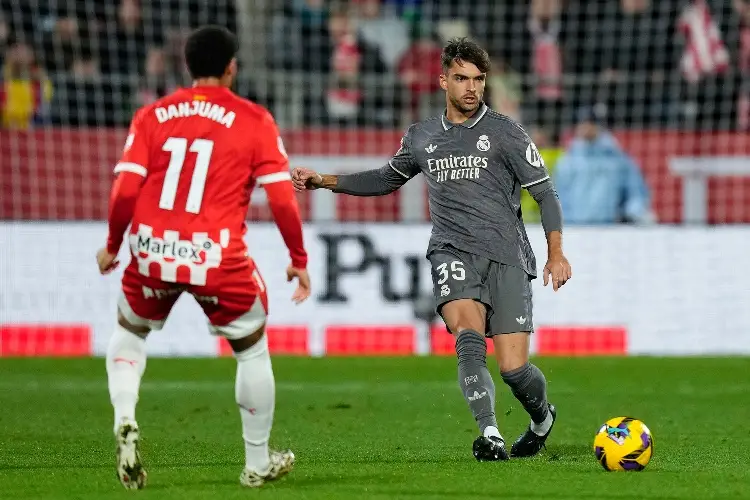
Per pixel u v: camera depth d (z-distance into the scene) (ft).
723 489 65.36
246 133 61.21
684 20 202.49
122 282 62.59
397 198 172.65
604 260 166.20
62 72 187.93
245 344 62.90
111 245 62.44
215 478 69.15
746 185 175.83
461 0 213.46
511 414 106.52
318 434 93.66
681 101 197.16
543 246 165.78
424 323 164.66
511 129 78.54
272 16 203.72
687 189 175.52
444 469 72.74
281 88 192.95
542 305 165.48
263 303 62.49
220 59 62.49
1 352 159.43
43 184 167.73
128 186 60.59
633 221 174.70
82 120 182.29
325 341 163.53
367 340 163.73
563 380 136.56
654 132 175.63
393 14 213.46
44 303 159.74
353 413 107.76
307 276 63.26
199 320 162.81
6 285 159.12
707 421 103.40
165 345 162.20
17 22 186.80
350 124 193.57
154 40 196.13
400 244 164.55
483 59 78.18
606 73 201.36
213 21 198.49
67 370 143.54
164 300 62.23
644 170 175.63
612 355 163.94
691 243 166.81
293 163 172.35
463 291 77.66
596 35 202.90
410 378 137.59
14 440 88.84
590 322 165.78
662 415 107.55
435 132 79.71
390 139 174.60
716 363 154.81
